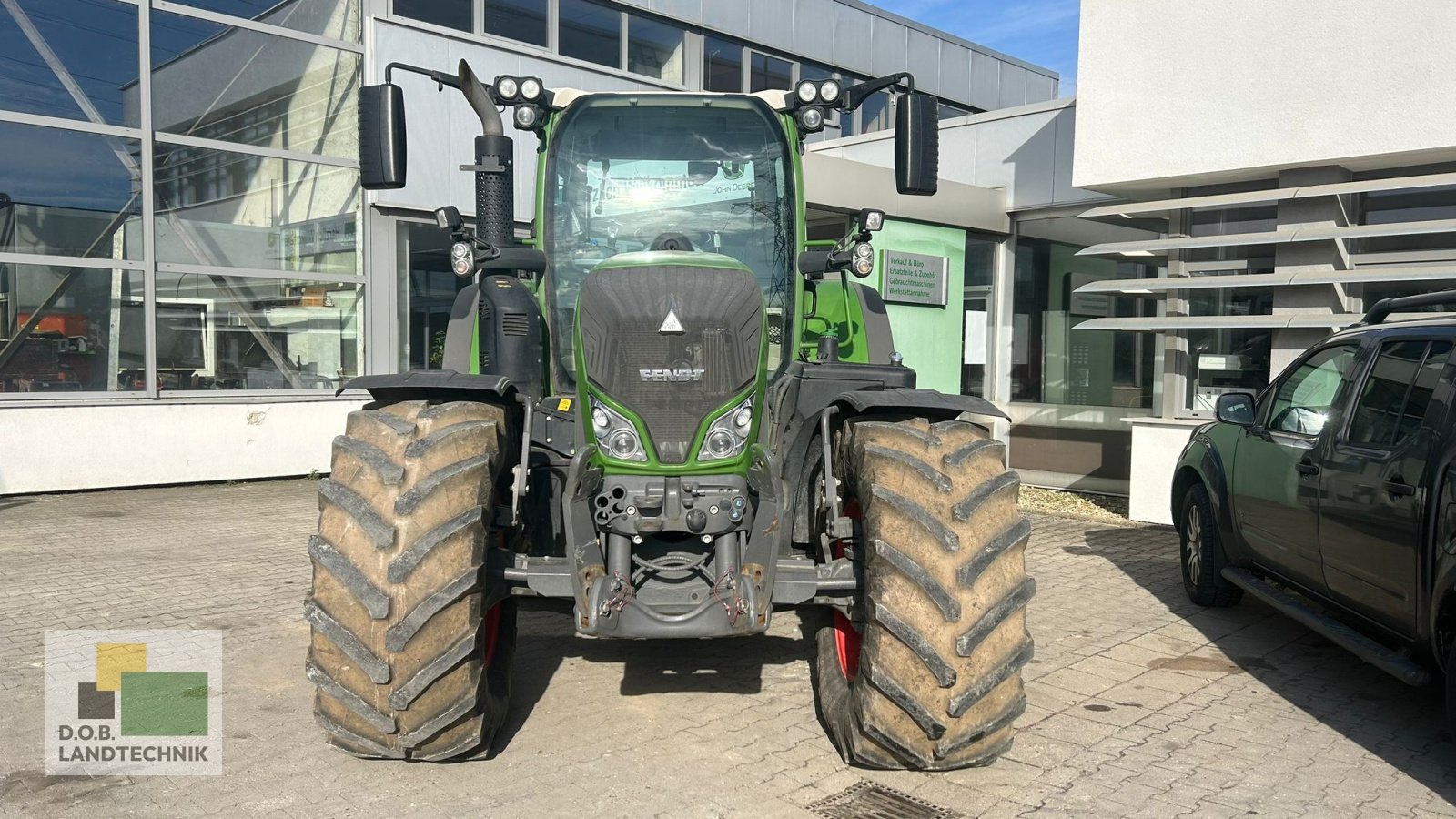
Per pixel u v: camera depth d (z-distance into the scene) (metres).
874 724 3.69
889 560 3.61
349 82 13.10
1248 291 9.46
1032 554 8.34
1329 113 8.52
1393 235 8.27
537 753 4.11
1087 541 8.95
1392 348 5.00
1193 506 6.86
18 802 3.65
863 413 4.11
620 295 3.89
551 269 4.88
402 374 4.14
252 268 12.34
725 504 3.77
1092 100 9.94
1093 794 3.81
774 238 5.00
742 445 3.86
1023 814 3.62
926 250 11.56
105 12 11.22
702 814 3.57
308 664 3.68
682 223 4.98
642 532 3.79
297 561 7.64
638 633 3.69
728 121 5.04
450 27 13.60
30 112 10.77
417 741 3.66
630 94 5.02
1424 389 4.54
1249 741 4.39
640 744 4.20
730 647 5.59
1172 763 4.13
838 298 5.70
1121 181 9.79
